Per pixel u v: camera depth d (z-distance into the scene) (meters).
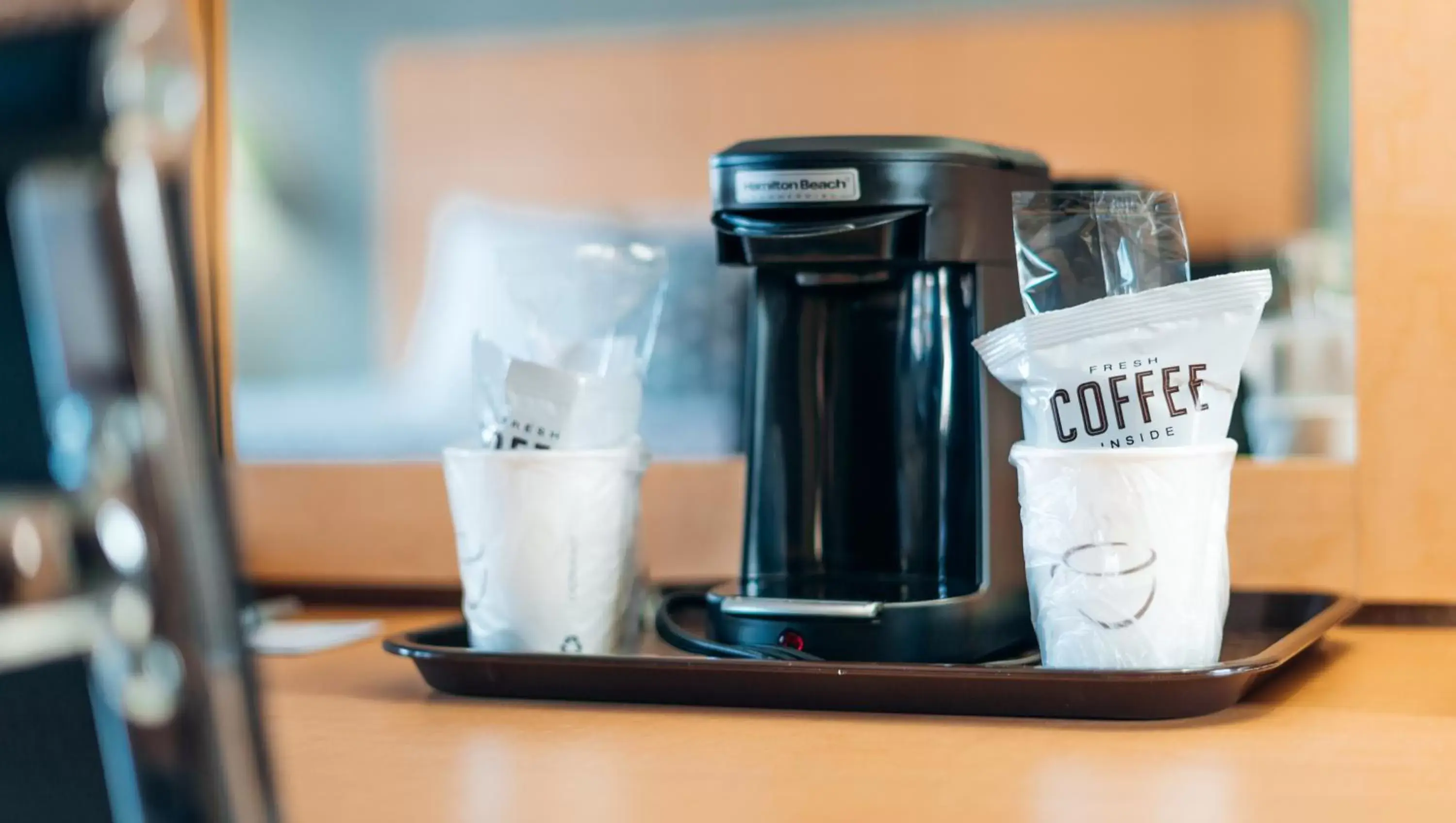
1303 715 0.68
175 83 0.27
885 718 0.70
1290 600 0.93
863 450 0.89
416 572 1.10
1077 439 0.70
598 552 0.81
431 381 3.79
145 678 0.28
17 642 0.27
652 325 0.85
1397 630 0.93
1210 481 0.69
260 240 3.83
